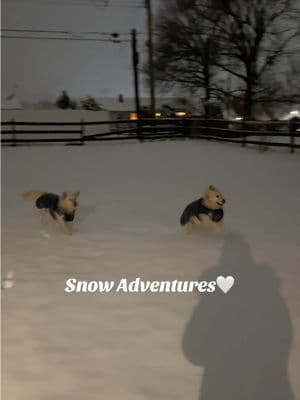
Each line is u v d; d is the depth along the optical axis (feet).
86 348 8.52
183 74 74.43
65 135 60.80
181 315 9.66
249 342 8.64
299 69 70.03
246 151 39.50
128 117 92.58
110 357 8.23
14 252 13.71
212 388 7.41
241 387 7.44
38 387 7.47
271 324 9.26
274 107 72.49
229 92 73.72
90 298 10.51
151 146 46.83
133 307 10.04
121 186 24.45
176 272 11.89
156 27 73.00
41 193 15.69
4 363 8.08
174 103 85.51
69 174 29.25
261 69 71.67
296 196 20.67
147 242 14.34
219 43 71.46
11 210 19.15
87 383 7.55
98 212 18.48
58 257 13.19
